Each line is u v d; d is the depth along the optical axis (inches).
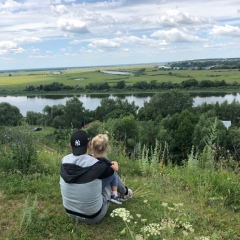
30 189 230.2
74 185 172.9
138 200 220.7
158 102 3762.3
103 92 6850.4
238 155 323.6
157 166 325.1
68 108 3161.9
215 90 6151.6
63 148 397.4
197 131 1616.6
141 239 146.7
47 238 171.6
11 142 287.1
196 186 252.5
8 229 177.5
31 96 6707.7
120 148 370.9
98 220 184.9
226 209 215.8
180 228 184.9
